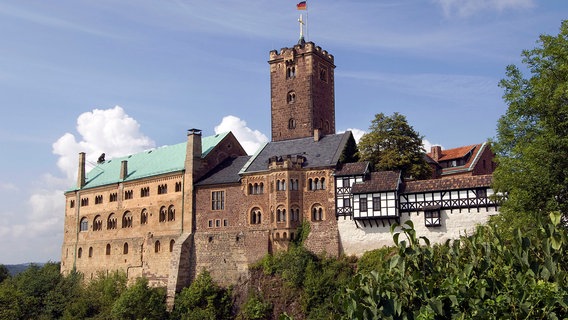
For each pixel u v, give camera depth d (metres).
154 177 88.31
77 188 103.06
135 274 89.00
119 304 76.62
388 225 68.31
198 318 73.06
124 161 95.25
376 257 66.06
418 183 68.12
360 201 69.94
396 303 21.56
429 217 66.25
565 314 20.75
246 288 74.62
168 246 84.56
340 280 66.25
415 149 75.62
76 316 81.94
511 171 44.97
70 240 102.50
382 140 75.31
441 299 21.59
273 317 69.81
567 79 41.62
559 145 41.56
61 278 96.12
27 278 94.31
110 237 94.75
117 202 94.62
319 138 79.81
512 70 46.88
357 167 71.94
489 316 20.89
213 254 79.19
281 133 92.69
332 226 71.81
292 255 71.56
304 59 92.19
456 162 92.00
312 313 64.94
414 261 23.28
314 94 91.56
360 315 21.56
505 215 44.72
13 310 84.62
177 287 78.69
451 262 24.44
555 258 22.52
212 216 80.56
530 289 21.11
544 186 41.72
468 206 64.12
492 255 24.20
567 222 40.97
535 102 43.38
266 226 75.62
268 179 76.50
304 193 74.38
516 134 46.06
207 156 85.75
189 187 83.19
